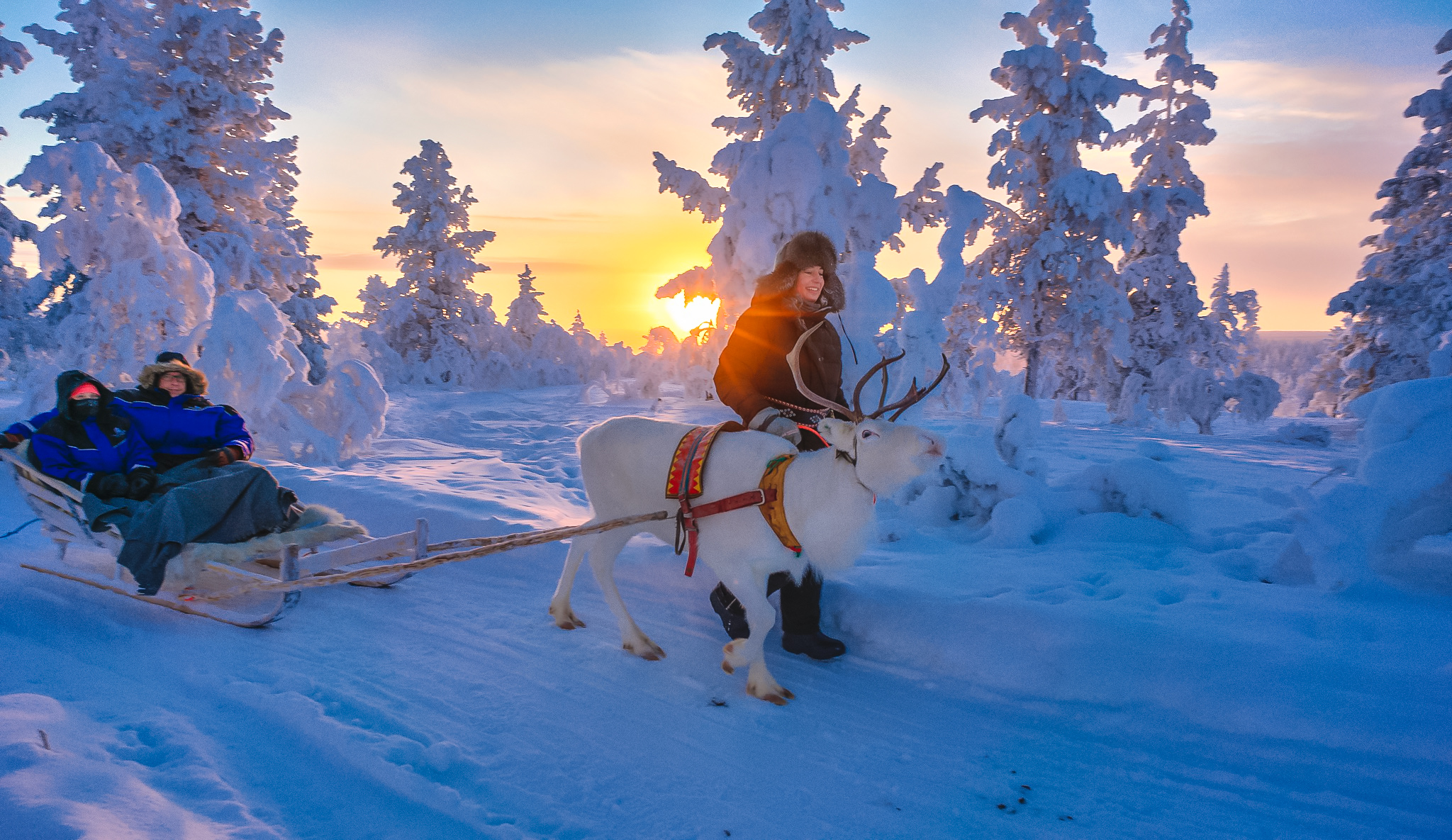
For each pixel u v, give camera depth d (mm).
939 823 2734
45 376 9336
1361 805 2723
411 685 3709
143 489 4574
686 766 3076
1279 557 4676
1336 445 15484
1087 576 4652
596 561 4238
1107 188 20828
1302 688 3133
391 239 29188
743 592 3654
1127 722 3336
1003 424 7129
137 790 2479
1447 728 2832
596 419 16312
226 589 4332
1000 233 21875
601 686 3766
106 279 9211
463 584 5254
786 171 10102
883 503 7031
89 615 4383
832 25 15570
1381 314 21203
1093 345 22188
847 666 4059
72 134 16953
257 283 16812
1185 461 11523
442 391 26906
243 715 3332
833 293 4203
